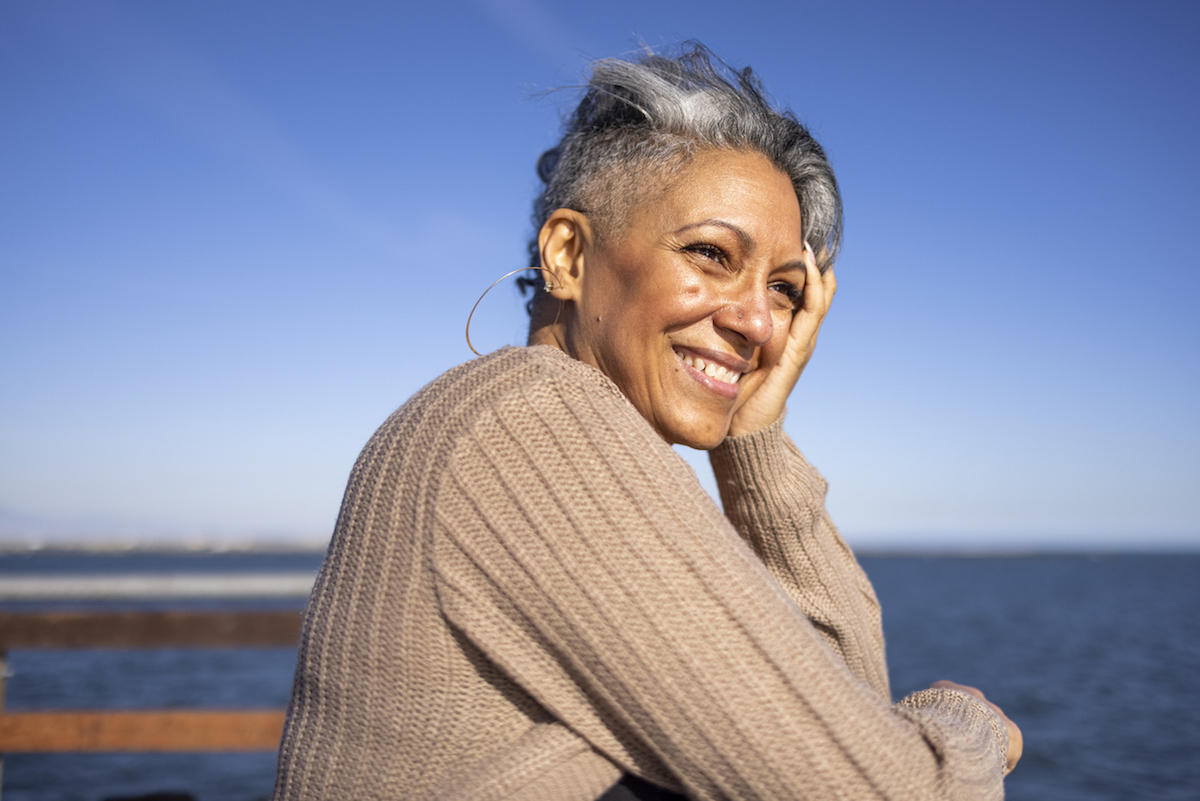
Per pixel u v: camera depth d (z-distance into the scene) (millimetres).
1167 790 11383
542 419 816
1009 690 19438
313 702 890
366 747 829
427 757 805
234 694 16781
